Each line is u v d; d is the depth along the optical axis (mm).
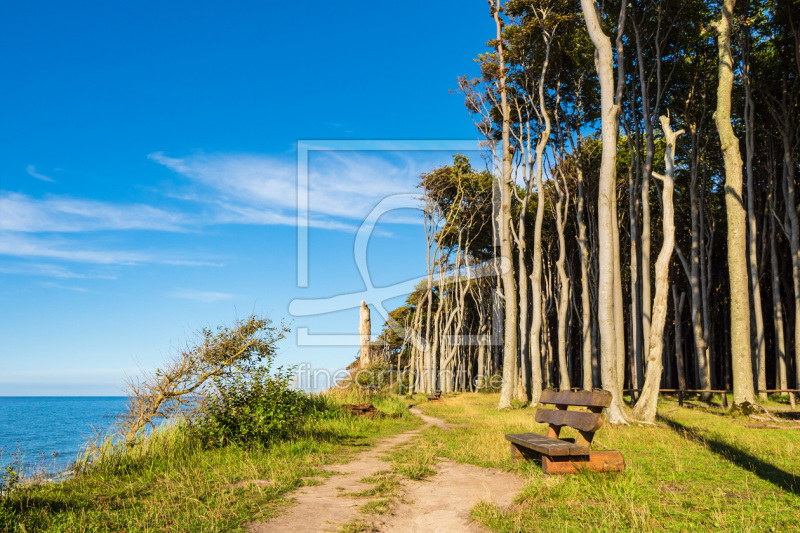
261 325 10148
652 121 22531
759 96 24922
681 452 8078
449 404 27859
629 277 36281
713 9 22234
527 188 27516
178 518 5172
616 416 13000
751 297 27609
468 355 54156
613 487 5816
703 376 24406
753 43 24000
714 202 31641
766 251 28203
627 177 30953
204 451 9047
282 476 7160
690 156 26766
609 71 14258
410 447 10836
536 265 24688
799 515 4723
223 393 9750
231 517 5227
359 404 17594
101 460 7711
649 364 13570
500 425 13320
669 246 13953
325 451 9773
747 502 5230
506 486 6578
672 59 24156
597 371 32062
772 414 15930
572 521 4824
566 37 24609
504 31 25703
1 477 6461
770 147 25969
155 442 8750
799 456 7676
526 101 27266
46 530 4824
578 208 26469
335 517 5270
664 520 4730
